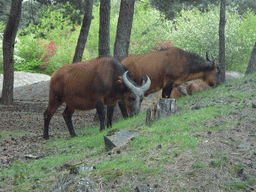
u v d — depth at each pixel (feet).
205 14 69.87
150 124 19.13
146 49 80.48
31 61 103.09
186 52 27.73
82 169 12.05
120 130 16.11
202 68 28.14
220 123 15.87
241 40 70.23
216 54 64.95
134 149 13.75
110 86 21.88
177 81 27.68
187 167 11.23
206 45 64.85
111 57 23.22
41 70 104.42
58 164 15.23
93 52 107.55
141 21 84.79
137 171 11.15
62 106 48.57
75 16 55.52
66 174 12.26
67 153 18.01
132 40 82.43
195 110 19.61
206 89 30.53
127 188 10.18
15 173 14.39
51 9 57.82
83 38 47.29
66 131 30.35
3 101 47.98
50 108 25.34
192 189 9.91
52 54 103.40
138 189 9.83
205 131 14.92
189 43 67.62
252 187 9.78
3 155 19.12
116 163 12.30
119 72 22.03
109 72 21.95
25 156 18.61
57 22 84.53
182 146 13.03
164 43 77.20
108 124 24.02
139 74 26.81
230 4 88.02
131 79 22.45
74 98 23.73
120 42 34.09
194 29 66.49
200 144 13.12
